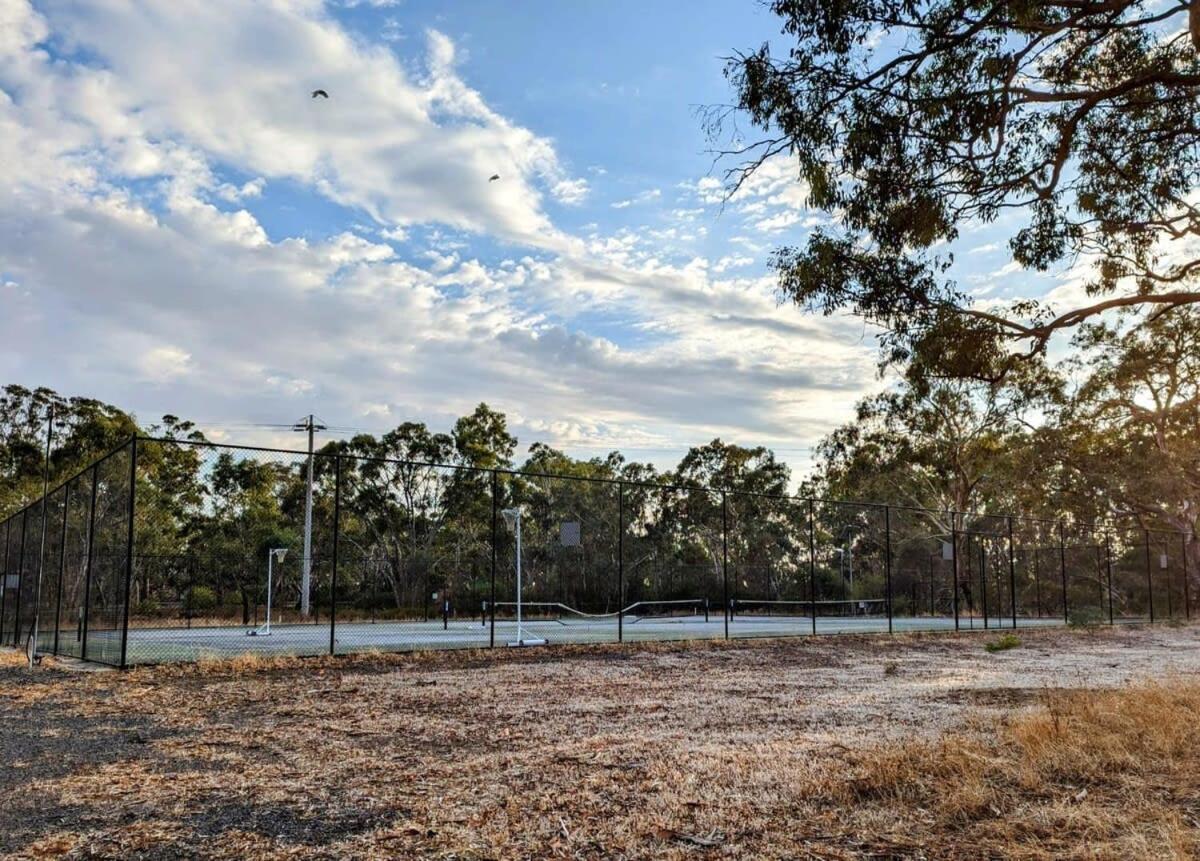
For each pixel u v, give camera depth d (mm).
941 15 9648
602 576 38625
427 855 4277
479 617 34688
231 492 39469
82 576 22828
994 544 44062
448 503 40750
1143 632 26172
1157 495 39719
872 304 11742
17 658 15594
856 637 21625
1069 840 4434
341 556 38938
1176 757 6395
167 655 16188
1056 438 40719
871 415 51125
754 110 10664
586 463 58375
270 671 13047
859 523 50781
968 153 10844
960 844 4422
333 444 48500
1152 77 9336
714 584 40219
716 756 6672
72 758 6707
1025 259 12281
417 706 9578
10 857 4234
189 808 5176
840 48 10148
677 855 4273
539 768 6285
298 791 5598
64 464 45656
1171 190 12250
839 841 4500
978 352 11406
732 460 59062
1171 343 34625
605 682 11961
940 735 7473
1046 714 7746
